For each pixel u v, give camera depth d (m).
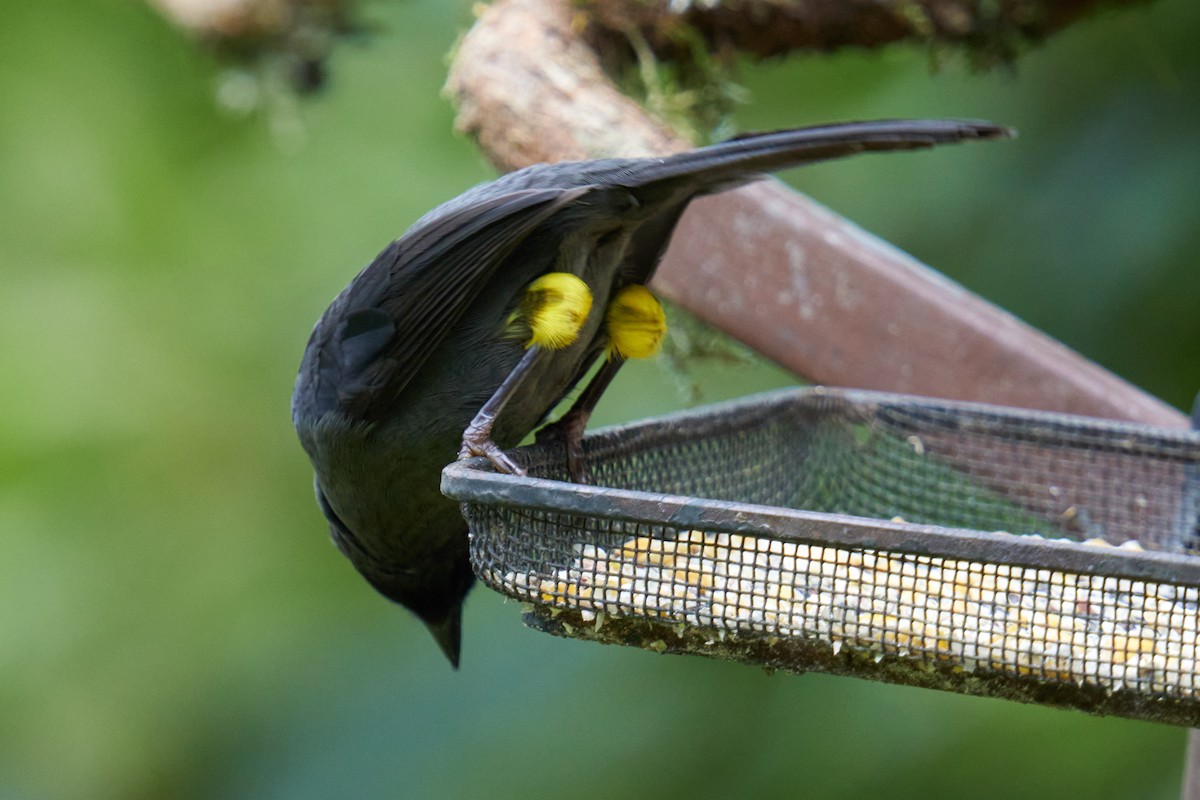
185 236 15.30
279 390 14.93
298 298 14.90
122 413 14.77
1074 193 11.54
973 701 11.50
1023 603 5.25
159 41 15.80
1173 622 5.16
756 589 5.42
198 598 14.50
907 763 11.45
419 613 7.73
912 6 9.66
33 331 14.90
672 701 12.20
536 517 5.57
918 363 8.21
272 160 15.29
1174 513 7.50
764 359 8.65
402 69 14.70
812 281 8.34
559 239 6.62
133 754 13.88
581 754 12.12
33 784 13.80
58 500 14.64
